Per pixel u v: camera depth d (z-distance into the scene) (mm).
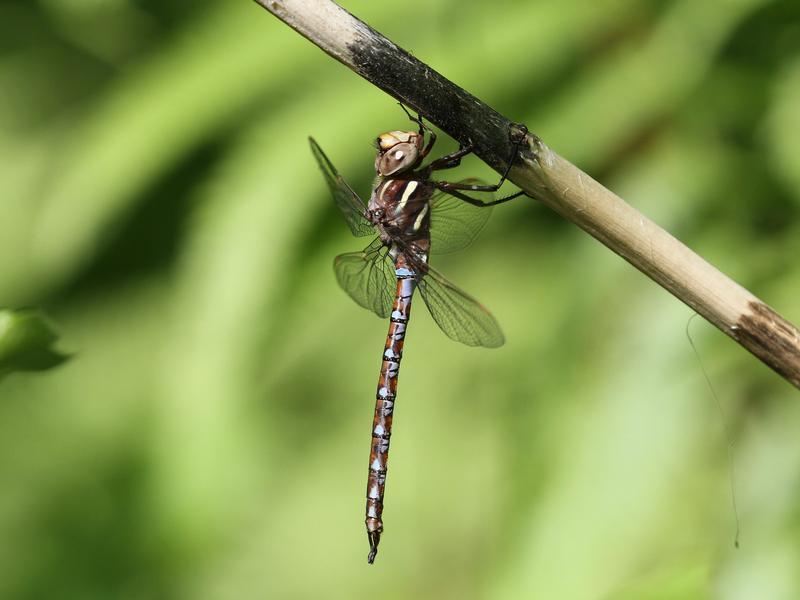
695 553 665
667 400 678
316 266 695
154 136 697
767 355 617
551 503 677
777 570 657
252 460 733
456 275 719
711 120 687
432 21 693
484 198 670
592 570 672
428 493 739
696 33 687
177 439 710
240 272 689
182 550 736
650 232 617
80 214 704
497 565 679
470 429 733
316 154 663
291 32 697
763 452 671
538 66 691
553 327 692
